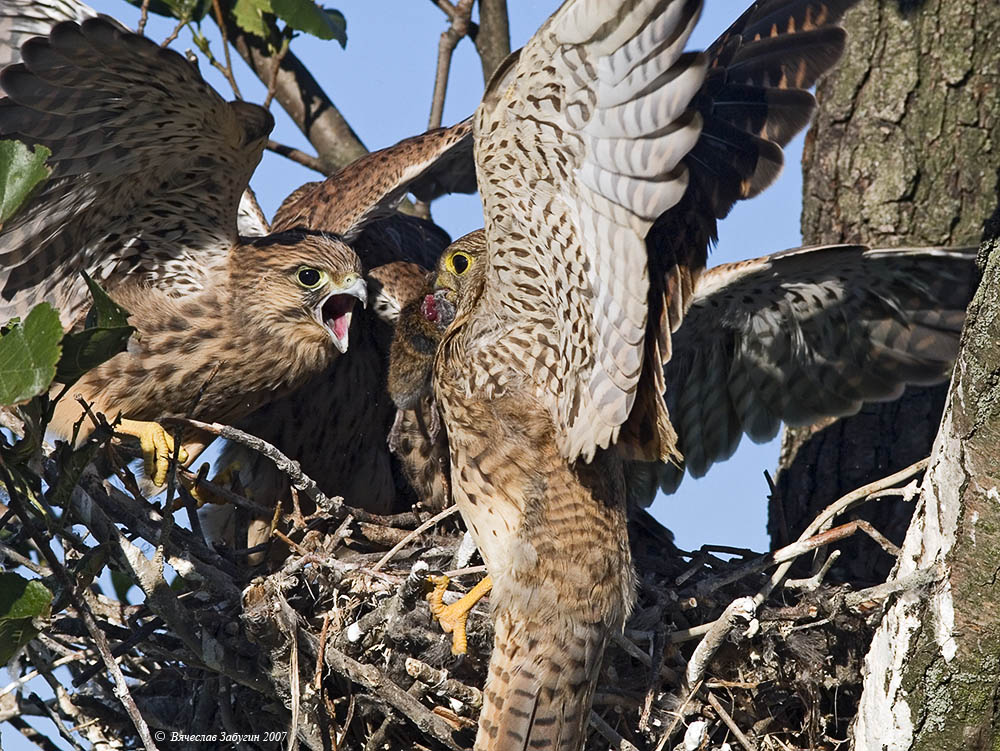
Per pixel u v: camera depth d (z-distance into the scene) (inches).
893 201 473.7
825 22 381.1
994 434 324.5
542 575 378.9
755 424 484.1
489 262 370.0
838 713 404.8
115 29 383.9
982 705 332.2
